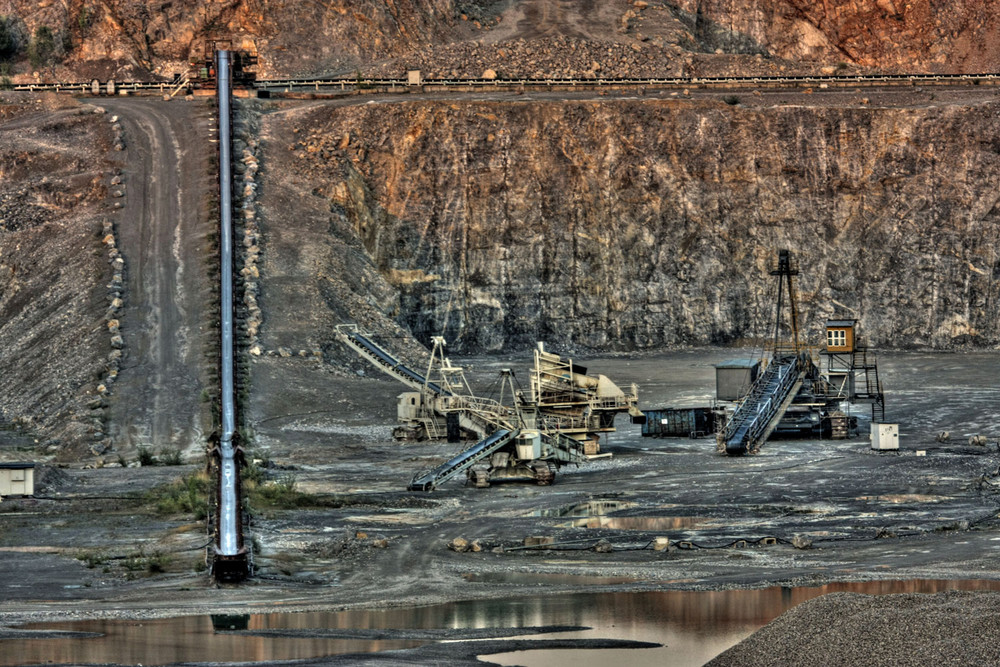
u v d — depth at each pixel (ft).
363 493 308.19
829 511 269.64
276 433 402.72
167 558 229.04
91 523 268.00
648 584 203.51
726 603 189.37
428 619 184.24
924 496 287.07
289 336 493.77
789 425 419.13
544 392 387.96
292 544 243.40
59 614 187.01
